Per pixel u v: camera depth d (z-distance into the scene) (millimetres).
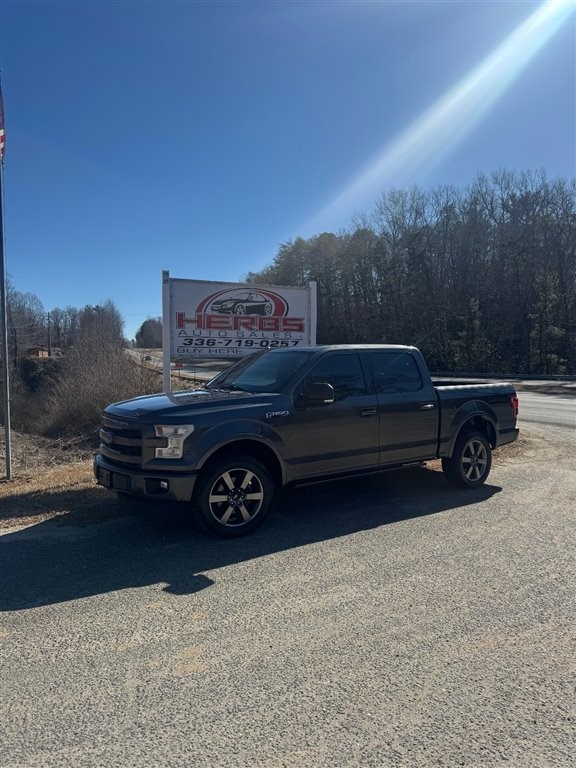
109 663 3074
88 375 13469
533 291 44062
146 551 4789
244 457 5125
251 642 3291
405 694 2773
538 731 2498
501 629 3445
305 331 11508
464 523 5562
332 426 5652
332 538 5117
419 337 49656
